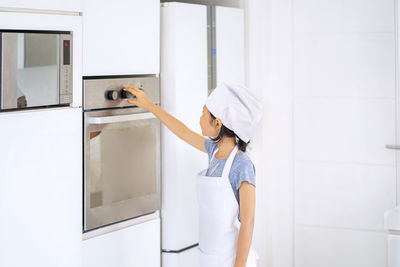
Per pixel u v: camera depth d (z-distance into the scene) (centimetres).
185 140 231
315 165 285
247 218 200
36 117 194
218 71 274
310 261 291
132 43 231
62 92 201
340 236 281
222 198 207
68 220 208
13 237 190
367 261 274
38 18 191
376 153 266
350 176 275
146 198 243
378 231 270
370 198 270
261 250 302
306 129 285
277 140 293
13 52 182
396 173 262
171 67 248
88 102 214
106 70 221
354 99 270
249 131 207
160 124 253
